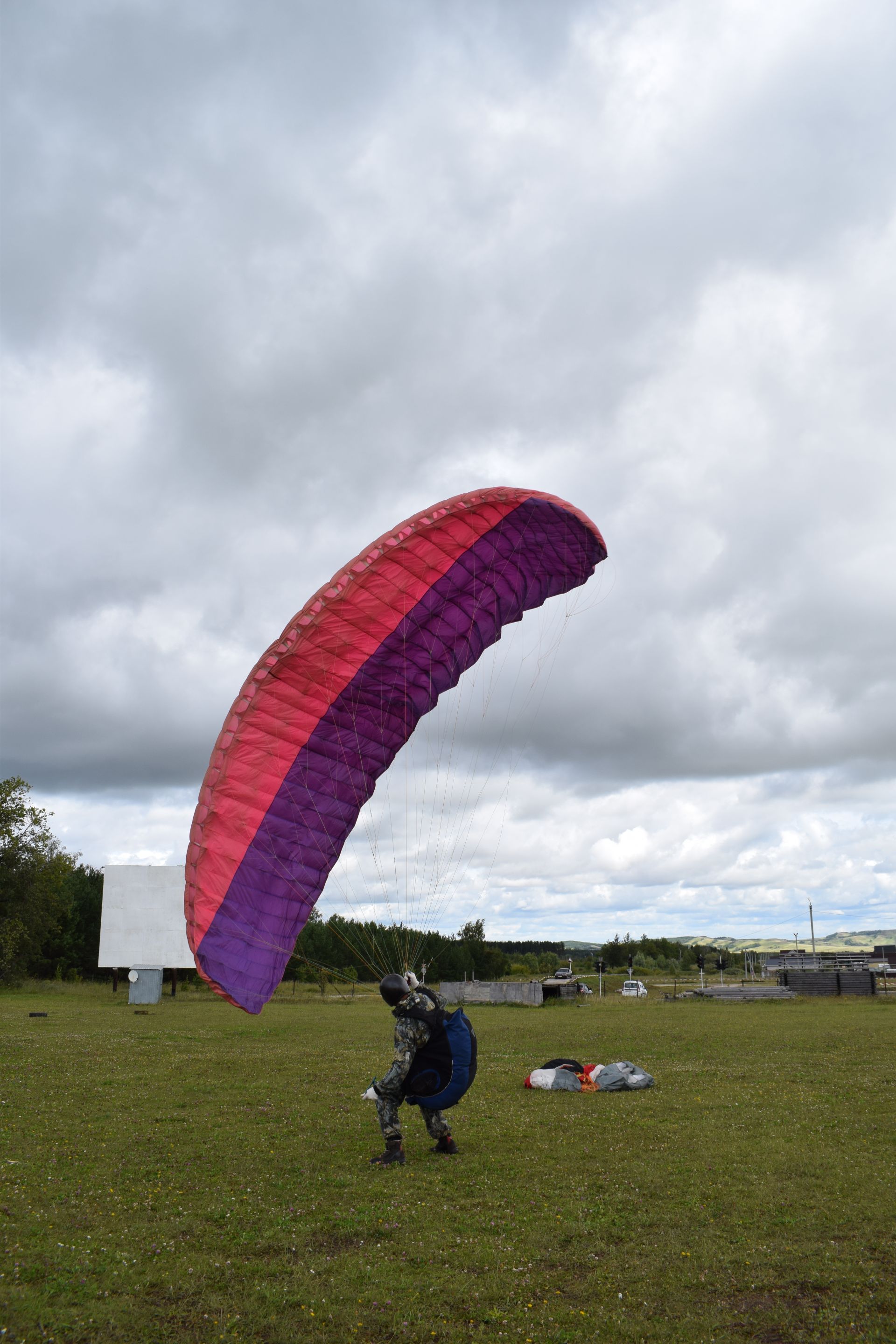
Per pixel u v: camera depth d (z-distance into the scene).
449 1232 8.27
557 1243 7.96
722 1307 6.61
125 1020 33.25
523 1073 18.94
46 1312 6.45
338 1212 8.85
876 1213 8.66
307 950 60.84
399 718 13.54
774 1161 10.77
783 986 51.97
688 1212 8.79
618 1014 36.75
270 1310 6.57
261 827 12.48
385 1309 6.59
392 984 11.40
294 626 12.28
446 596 13.28
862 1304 6.60
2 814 63.00
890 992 50.69
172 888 48.06
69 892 83.50
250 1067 19.62
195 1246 7.91
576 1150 11.51
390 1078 11.07
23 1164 10.69
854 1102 14.72
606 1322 6.38
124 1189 9.71
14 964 61.97
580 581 15.20
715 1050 22.55
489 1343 6.08
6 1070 18.55
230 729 12.36
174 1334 6.20
